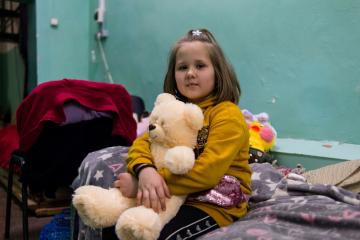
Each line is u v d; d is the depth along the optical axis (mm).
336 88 1666
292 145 1737
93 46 3182
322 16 1698
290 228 894
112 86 1662
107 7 3021
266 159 1602
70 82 1581
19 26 3217
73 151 1570
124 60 2920
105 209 872
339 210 909
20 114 1581
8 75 3688
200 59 1056
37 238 1792
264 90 1961
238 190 975
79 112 1518
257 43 1977
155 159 972
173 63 1129
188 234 888
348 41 1616
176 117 948
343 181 1280
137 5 2760
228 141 947
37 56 2924
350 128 1628
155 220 790
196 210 933
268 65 1933
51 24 2971
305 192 1150
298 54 1799
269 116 1942
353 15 1596
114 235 996
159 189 880
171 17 2500
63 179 1617
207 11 2244
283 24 1851
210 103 1071
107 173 1162
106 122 1611
